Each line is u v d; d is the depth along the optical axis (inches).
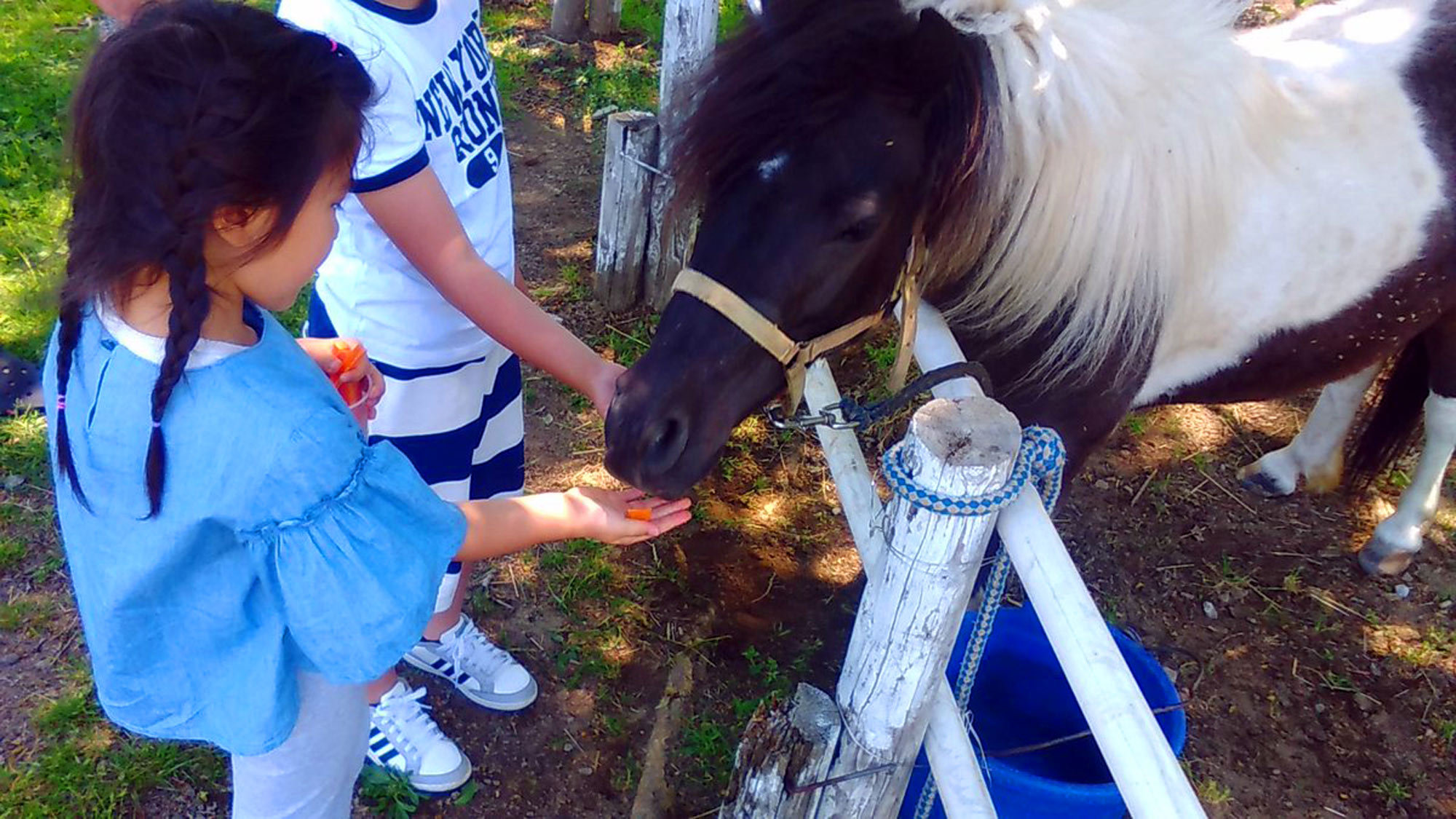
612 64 199.6
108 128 35.4
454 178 63.4
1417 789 90.7
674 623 97.5
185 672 46.4
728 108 55.6
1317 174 78.0
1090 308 65.1
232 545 43.0
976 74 55.4
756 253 55.9
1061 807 64.4
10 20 189.2
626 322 136.6
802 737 56.4
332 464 40.9
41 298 40.7
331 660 43.3
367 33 56.1
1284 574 110.7
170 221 35.5
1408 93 83.2
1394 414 107.8
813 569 105.0
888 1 56.6
